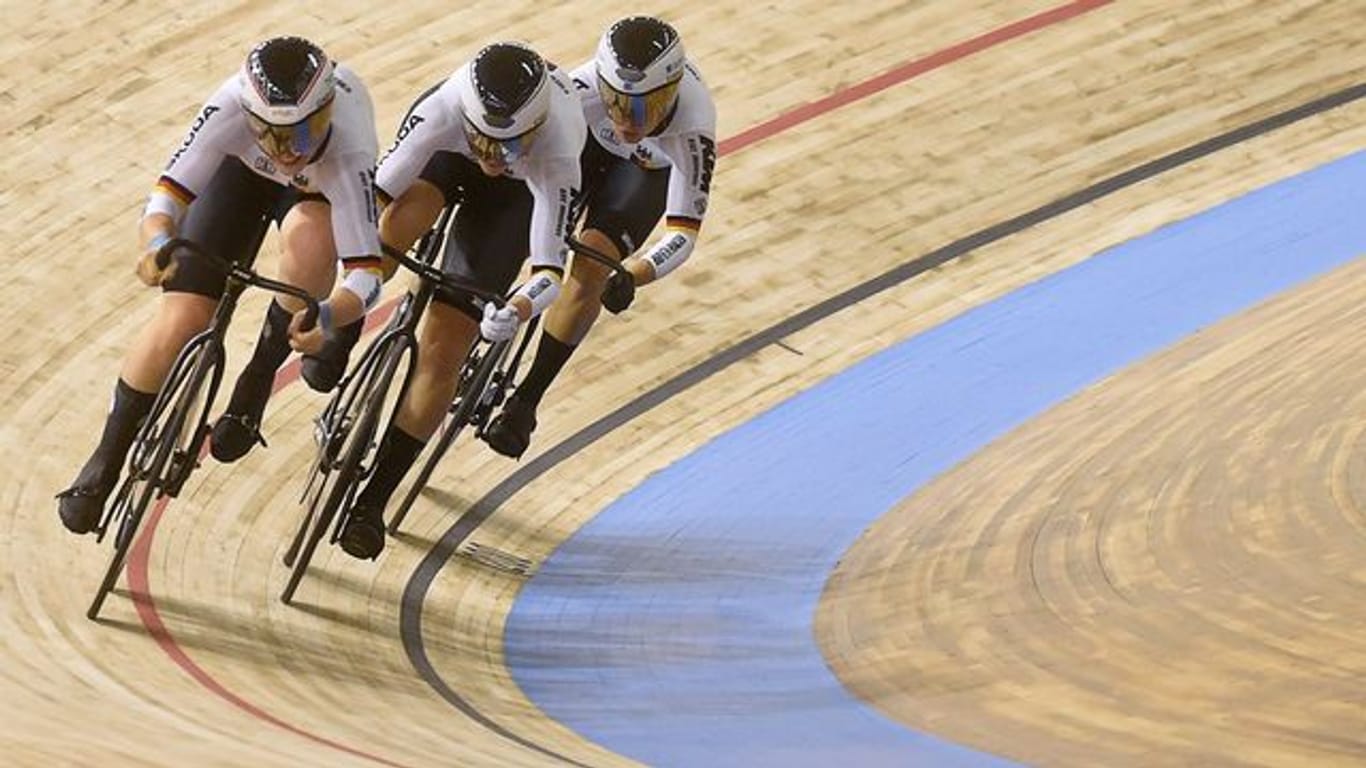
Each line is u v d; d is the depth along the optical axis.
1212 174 31.33
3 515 22.50
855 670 20.81
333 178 19.97
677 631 22.69
